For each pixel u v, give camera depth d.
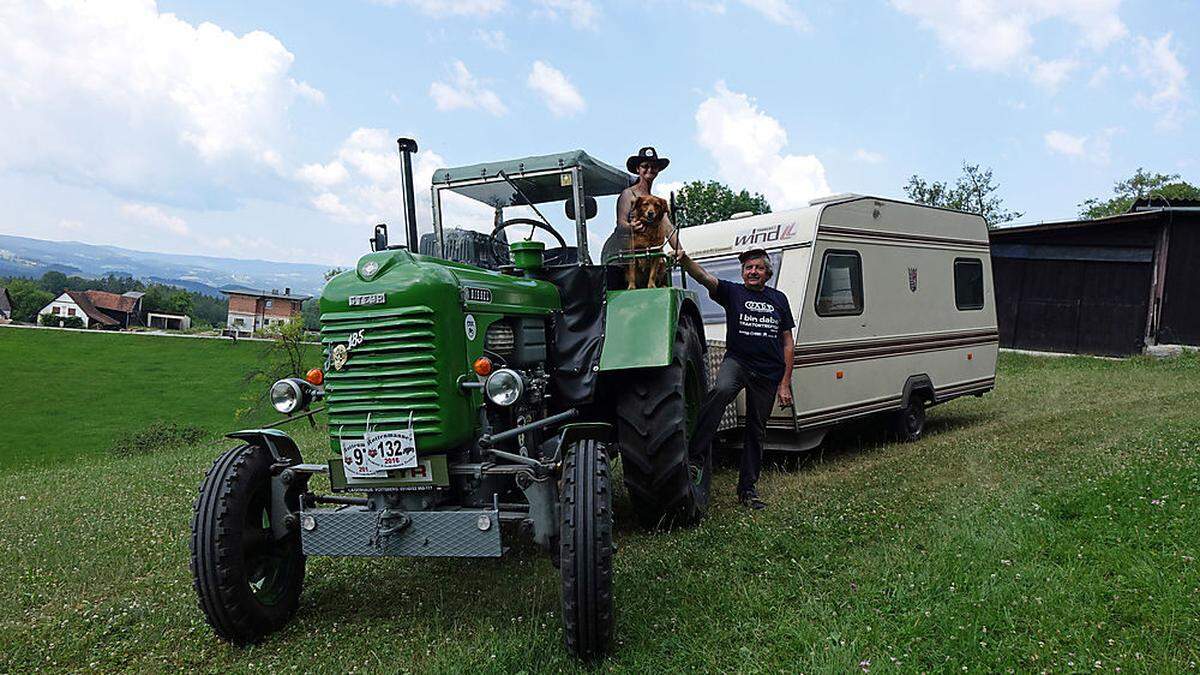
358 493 4.05
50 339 54.06
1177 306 16.22
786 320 5.85
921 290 8.89
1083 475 5.77
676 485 4.97
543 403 4.65
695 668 3.27
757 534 4.87
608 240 5.40
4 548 5.45
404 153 5.32
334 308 3.77
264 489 3.99
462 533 3.59
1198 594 3.52
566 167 5.19
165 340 56.16
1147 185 44.56
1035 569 3.96
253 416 24.45
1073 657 3.10
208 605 3.66
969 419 9.70
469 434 3.81
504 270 5.13
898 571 4.08
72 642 3.86
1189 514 4.52
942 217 9.33
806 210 7.58
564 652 3.50
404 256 3.83
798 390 7.09
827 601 3.78
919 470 6.61
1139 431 7.54
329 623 4.03
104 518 6.20
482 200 5.63
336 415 3.77
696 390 6.00
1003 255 18.12
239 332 73.62
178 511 6.34
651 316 4.87
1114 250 16.80
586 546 3.37
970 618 3.46
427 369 3.64
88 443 27.70
